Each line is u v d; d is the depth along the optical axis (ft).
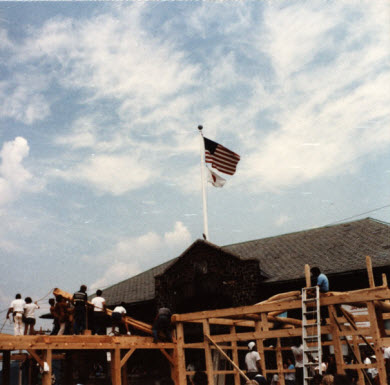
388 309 44.19
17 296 55.21
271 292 77.87
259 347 51.31
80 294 50.34
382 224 85.20
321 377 34.30
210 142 89.86
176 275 85.71
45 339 42.80
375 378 44.55
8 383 51.49
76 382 80.79
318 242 87.04
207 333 47.24
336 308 43.32
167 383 74.59
